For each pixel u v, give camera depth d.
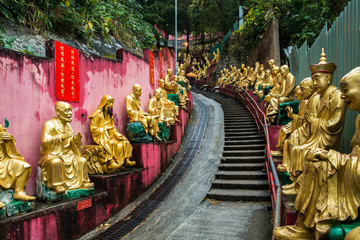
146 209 6.52
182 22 27.78
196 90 26.11
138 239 5.21
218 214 6.14
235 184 7.57
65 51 6.14
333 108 4.21
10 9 7.50
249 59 23.58
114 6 11.49
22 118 5.14
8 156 4.47
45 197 5.00
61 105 5.46
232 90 18.94
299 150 4.50
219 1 29.14
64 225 4.89
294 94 8.68
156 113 9.05
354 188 2.74
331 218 2.66
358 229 2.32
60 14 8.69
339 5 11.33
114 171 6.65
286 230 3.10
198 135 11.66
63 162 5.20
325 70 4.32
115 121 7.73
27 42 7.15
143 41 14.84
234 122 12.99
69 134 5.46
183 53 39.69
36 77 5.45
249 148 9.85
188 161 9.41
